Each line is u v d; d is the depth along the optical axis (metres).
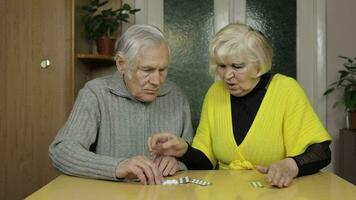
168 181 1.11
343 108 2.92
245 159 1.36
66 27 2.38
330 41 2.93
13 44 2.39
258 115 1.34
